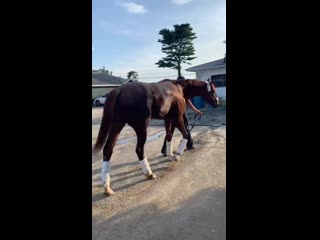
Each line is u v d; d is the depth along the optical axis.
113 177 4.84
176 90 5.23
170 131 5.61
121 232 2.97
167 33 21.95
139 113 4.29
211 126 9.68
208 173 4.75
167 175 4.82
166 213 3.39
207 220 3.14
